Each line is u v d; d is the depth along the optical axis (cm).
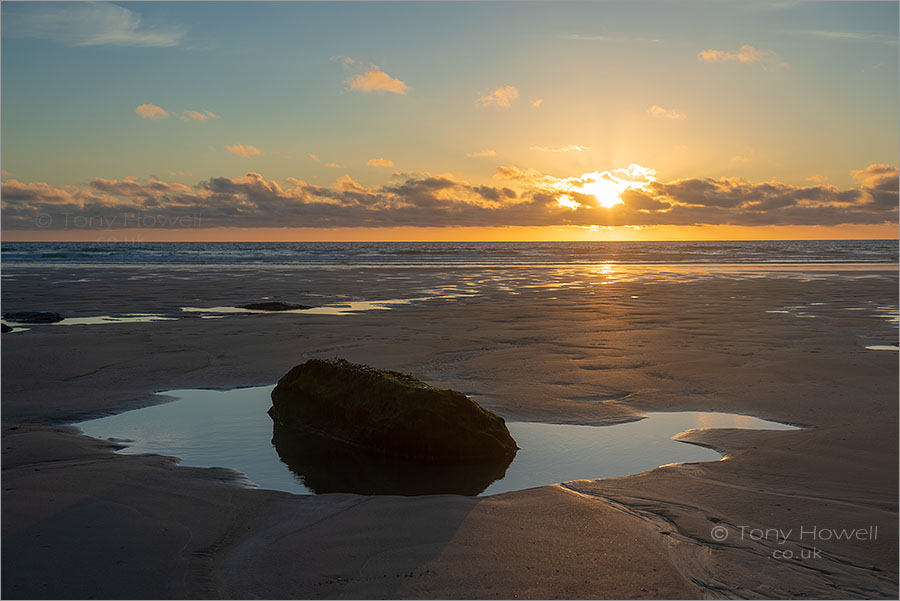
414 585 443
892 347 1352
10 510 562
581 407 921
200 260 6594
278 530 533
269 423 874
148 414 910
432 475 687
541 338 1480
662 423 848
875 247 11781
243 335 1531
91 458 714
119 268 4962
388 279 3684
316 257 7525
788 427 817
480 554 485
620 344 1391
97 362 1223
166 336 1513
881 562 467
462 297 2550
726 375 1088
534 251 10131
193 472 680
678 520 541
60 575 456
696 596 427
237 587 444
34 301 2389
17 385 1051
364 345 1396
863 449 711
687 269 4806
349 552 492
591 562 471
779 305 2192
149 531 527
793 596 426
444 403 741
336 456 752
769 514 550
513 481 666
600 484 633
